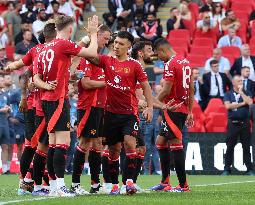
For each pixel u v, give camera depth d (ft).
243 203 88.07
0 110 171.32
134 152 99.71
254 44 216.54
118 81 100.01
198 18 227.81
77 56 98.73
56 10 228.43
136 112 100.99
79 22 237.45
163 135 108.68
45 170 105.40
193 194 102.17
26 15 227.81
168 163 110.73
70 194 97.04
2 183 134.00
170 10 231.71
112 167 104.73
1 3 241.55
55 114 97.25
